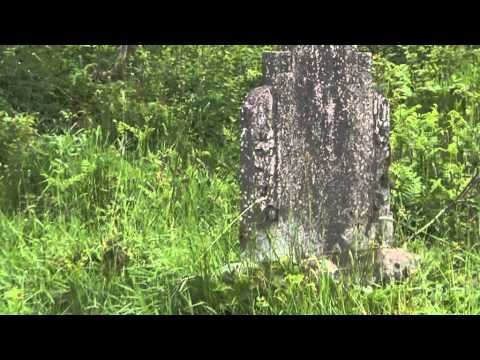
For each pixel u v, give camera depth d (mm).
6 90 9039
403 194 7727
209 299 6715
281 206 7172
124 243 7293
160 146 8750
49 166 8141
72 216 7590
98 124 8891
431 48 10062
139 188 7949
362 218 7250
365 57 7219
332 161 7195
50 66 9500
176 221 7719
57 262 7066
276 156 7152
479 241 7383
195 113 9258
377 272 7039
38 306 6758
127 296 6777
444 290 6918
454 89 9305
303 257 7141
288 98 7152
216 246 7324
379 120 7262
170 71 9781
